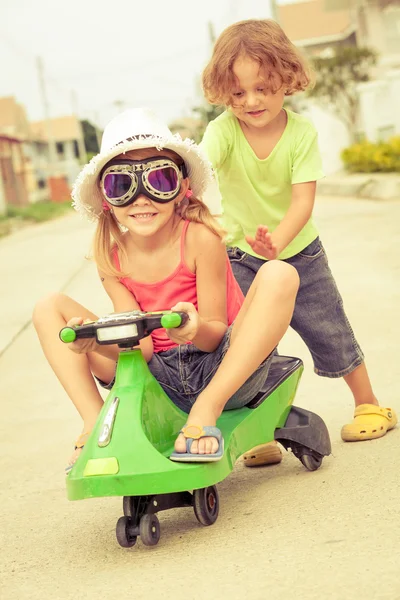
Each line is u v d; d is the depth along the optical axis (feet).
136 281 9.34
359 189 49.62
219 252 9.15
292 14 112.37
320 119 78.38
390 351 15.24
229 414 9.03
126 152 8.86
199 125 118.73
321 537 7.67
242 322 8.68
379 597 6.30
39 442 12.76
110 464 7.70
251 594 6.70
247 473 10.26
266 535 7.93
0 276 32.01
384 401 12.46
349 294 20.68
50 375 17.10
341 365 11.19
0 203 85.81
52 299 9.30
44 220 82.64
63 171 180.65
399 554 7.03
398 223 33.06
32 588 7.58
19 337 20.90
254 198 11.14
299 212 10.75
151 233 8.89
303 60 10.68
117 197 8.80
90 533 8.84
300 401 13.20
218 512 8.60
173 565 7.55
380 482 9.00
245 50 10.19
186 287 9.25
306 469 9.97
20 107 170.40
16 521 9.55
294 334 17.89
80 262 33.81
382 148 60.90
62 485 10.68
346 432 10.94
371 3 90.48
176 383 9.16
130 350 8.32
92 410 8.91
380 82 72.23
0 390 16.29
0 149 128.67
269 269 8.74
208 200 54.39
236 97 10.48
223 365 8.52
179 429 8.71
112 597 7.06
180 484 7.70
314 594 6.52
